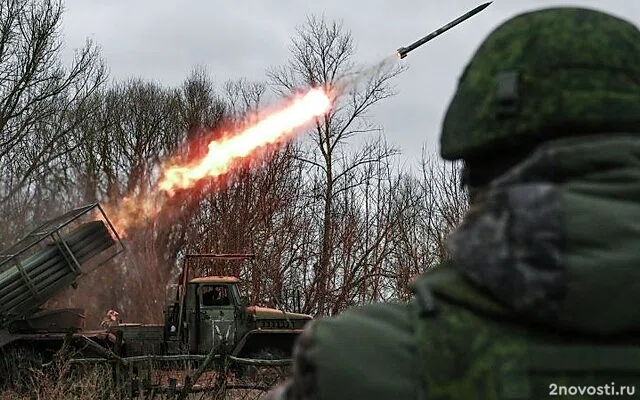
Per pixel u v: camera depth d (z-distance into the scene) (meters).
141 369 11.86
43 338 14.79
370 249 26.73
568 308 1.32
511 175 1.43
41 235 15.25
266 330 16.36
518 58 1.50
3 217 23.28
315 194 28.31
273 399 1.63
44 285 14.98
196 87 32.84
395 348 1.46
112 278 22.41
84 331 15.87
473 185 1.60
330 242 27.08
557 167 1.38
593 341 1.36
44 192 24.83
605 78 1.45
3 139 25.78
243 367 12.73
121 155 30.70
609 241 1.31
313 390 1.48
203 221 26.30
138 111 31.55
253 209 26.64
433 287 1.50
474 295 1.44
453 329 1.43
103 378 11.34
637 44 1.51
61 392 10.72
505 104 1.47
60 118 27.69
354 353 1.47
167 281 23.94
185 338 16.09
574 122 1.44
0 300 14.68
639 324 1.34
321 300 26.36
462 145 1.54
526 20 1.55
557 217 1.33
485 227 1.41
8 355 14.49
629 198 1.35
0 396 13.28
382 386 1.44
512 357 1.37
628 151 1.38
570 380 1.35
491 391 1.37
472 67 1.59
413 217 27.84
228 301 16.39
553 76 1.47
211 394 11.52
